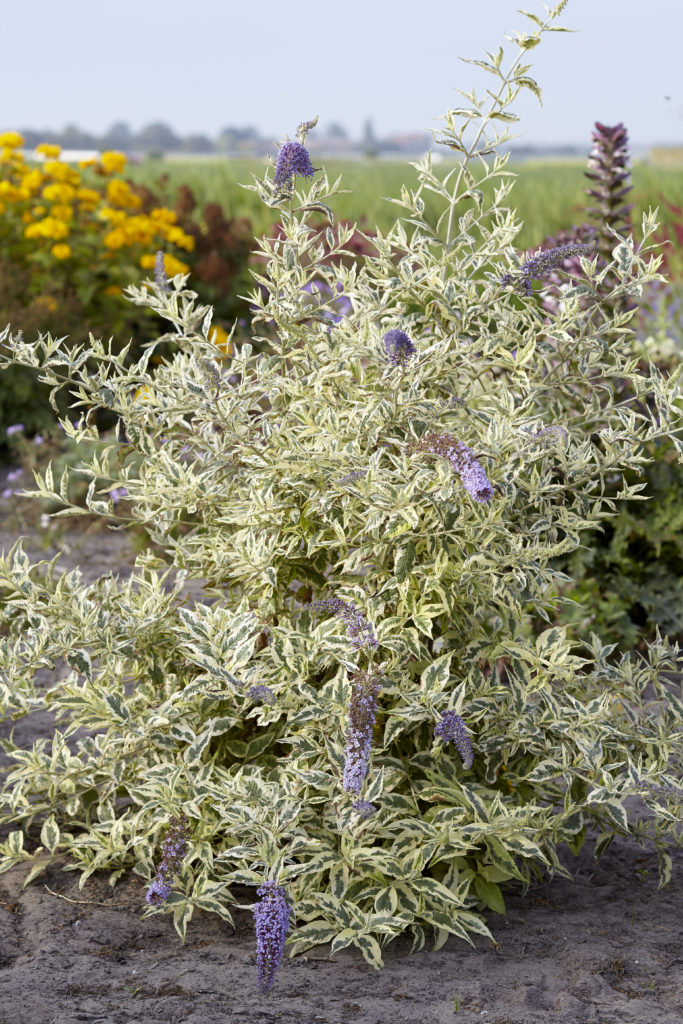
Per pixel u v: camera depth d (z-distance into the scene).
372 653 2.69
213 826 2.72
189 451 3.20
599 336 3.35
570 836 2.86
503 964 2.47
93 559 6.20
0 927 2.66
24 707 2.94
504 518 3.05
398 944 2.63
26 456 7.93
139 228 9.52
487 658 2.89
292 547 2.90
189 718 2.92
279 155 3.04
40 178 9.54
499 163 3.22
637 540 5.07
